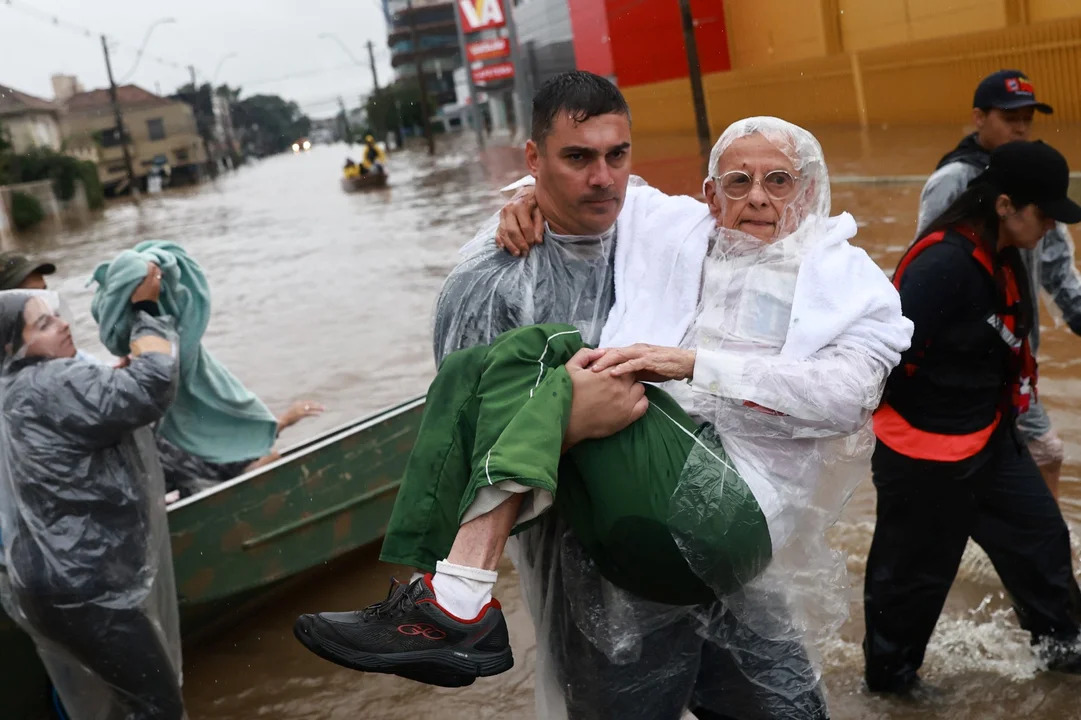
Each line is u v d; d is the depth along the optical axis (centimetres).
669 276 286
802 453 267
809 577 284
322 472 504
